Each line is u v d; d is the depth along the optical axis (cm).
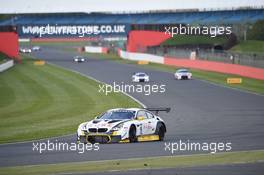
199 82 16988
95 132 6175
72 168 4716
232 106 11225
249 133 7344
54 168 4728
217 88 15150
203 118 9344
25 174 4494
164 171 4547
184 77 17975
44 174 4478
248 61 19688
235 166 4778
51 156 5391
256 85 15950
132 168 4688
